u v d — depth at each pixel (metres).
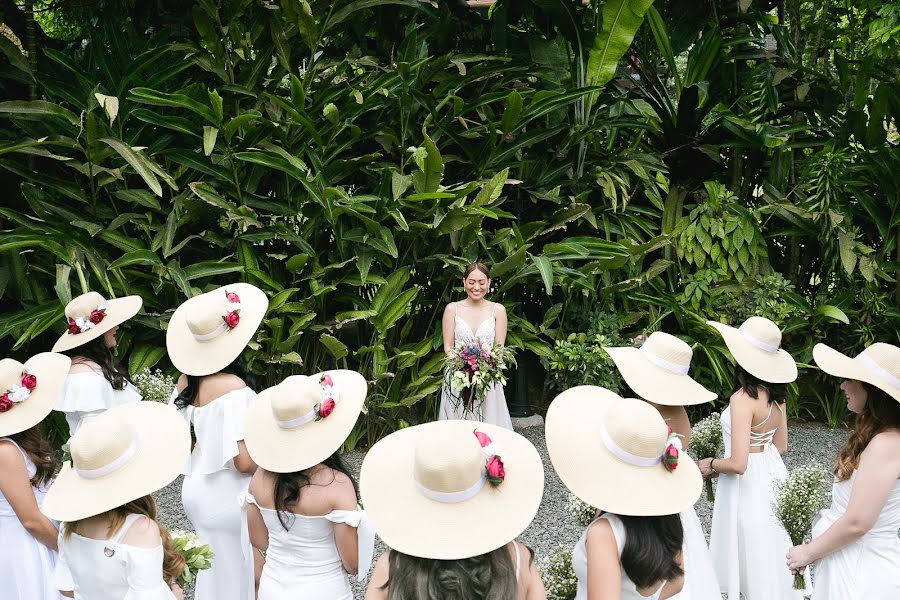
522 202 6.81
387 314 5.88
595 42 6.62
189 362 3.04
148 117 5.48
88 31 6.46
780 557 3.14
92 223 5.65
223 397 3.00
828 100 7.20
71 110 5.99
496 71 6.61
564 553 2.41
